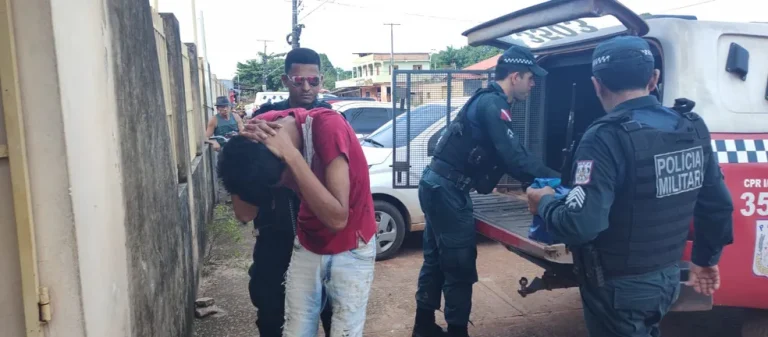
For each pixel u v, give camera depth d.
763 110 3.11
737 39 3.10
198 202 5.58
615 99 2.27
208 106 11.83
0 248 1.67
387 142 6.16
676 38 2.95
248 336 3.94
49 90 1.65
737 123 3.01
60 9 1.69
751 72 3.12
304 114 2.22
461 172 3.36
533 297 4.58
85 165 1.83
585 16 2.82
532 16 3.19
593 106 4.03
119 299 2.11
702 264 2.46
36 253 1.69
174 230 3.44
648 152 2.09
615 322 2.21
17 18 1.61
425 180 3.49
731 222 2.36
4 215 1.67
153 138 2.93
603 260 2.21
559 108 4.31
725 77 3.05
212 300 4.45
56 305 1.72
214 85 16.28
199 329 4.05
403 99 4.44
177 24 4.92
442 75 4.39
